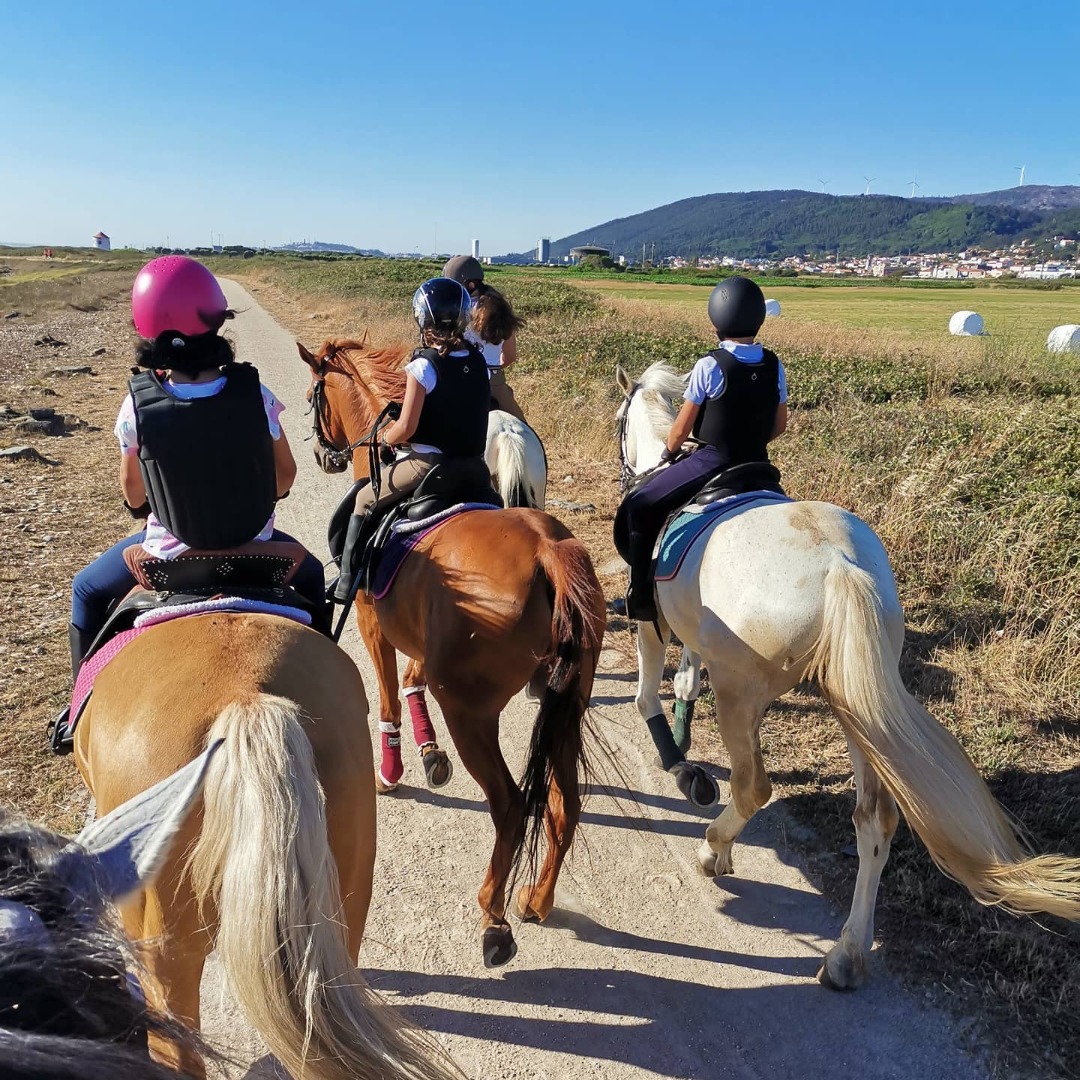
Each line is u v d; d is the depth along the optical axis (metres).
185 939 1.90
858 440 9.26
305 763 1.83
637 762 4.88
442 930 3.60
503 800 3.19
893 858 3.93
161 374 2.54
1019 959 3.35
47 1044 1.10
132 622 2.63
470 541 3.25
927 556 6.63
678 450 4.04
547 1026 3.14
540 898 3.46
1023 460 8.03
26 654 5.53
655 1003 3.26
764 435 3.88
